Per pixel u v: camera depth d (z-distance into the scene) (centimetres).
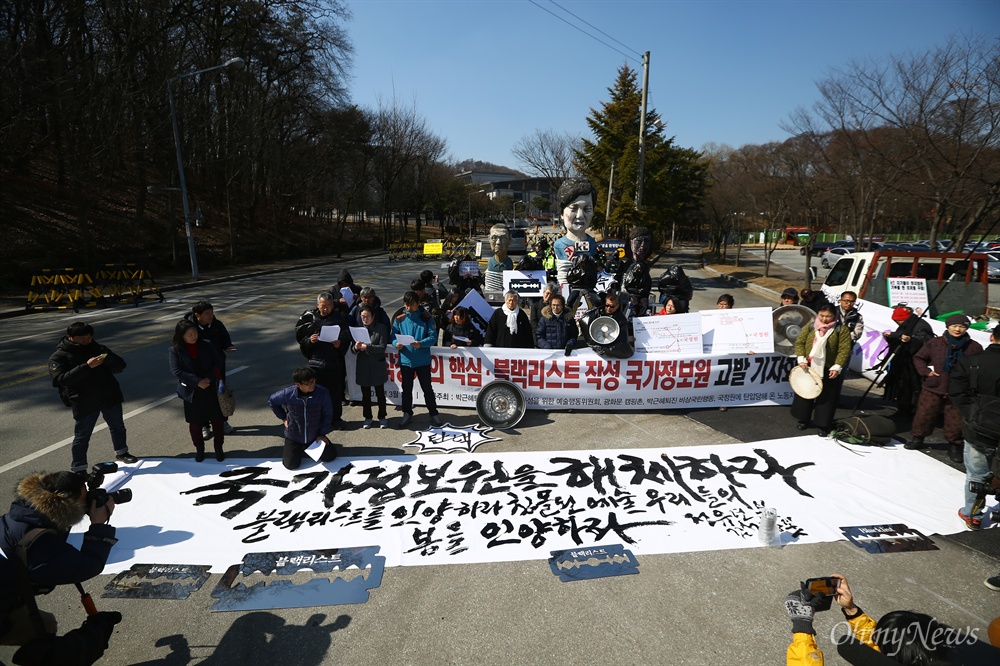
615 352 720
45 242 2361
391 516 480
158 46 2573
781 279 2341
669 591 385
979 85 1084
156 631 353
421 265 3550
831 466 566
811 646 237
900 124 1216
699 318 732
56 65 2028
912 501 500
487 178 13812
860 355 896
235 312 1642
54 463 598
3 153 2239
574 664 322
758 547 435
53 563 286
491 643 340
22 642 279
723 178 3897
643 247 1045
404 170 5816
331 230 5497
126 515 483
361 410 759
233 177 3266
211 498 510
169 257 2878
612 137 2914
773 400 754
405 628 353
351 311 784
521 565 415
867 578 399
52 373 529
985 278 850
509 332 748
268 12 3322
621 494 515
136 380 916
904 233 4503
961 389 491
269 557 425
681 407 741
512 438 646
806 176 2214
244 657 331
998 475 409
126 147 2369
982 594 381
